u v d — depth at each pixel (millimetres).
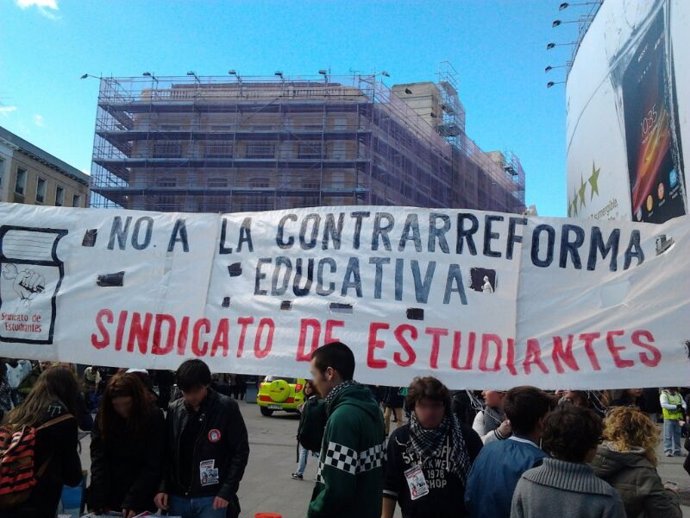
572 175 26031
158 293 5398
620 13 19125
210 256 5438
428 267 5082
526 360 4824
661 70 15523
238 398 28391
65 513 5238
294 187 44781
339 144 44906
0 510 3943
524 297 4957
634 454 3773
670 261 4898
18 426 4133
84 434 6266
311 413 4035
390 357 4949
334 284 5156
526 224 5078
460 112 61062
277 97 45656
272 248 5344
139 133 46500
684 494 9422
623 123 18891
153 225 5539
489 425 5980
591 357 4770
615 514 2781
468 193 55750
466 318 4961
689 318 4785
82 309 5422
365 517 3398
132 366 5277
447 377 4859
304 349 5059
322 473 3377
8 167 39031
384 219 5223
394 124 47125
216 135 46094
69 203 45594
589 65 22984
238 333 5211
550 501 2852
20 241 5590
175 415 4520
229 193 45469
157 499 4395
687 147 13828
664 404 13820
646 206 16766
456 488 3799
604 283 4926
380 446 3547
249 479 9992
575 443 2918
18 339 5422
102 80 47344
